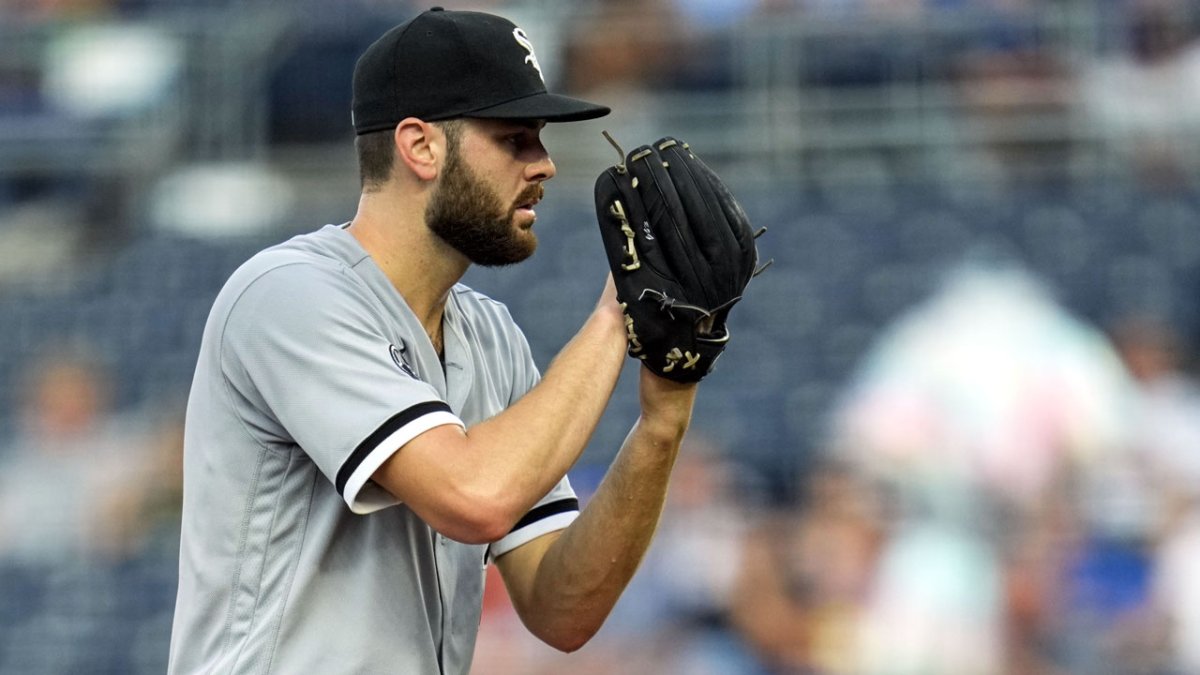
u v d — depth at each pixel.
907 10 38.47
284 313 8.48
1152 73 37.78
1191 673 24.61
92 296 38.78
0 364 37.12
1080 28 37.91
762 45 38.44
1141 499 26.62
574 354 8.72
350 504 8.27
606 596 9.52
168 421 34.34
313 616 8.53
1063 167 37.94
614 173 8.94
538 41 38.69
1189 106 37.47
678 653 25.31
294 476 8.60
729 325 35.50
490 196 8.78
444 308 9.29
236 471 8.62
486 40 8.79
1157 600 25.11
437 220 8.82
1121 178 37.94
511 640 25.02
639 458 9.21
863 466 28.91
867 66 38.28
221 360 8.65
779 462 30.11
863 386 31.58
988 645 25.08
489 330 9.73
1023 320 31.78
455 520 8.20
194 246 39.69
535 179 8.91
